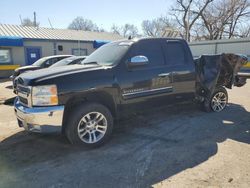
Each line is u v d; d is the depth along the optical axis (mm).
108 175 3410
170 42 5367
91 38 26422
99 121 4371
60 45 23344
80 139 4180
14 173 3502
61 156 4012
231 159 3816
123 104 4609
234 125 5465
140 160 3832
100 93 4352
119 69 4520
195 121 5758
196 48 25234
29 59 21656
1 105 8195
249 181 3201
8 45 19609
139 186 3137
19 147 4387
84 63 5098
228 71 6684
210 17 37406
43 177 3391
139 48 4863
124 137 4805
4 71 20234
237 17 37750
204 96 6363
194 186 3104
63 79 3986
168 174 3404
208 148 4238
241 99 8445
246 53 21297
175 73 5289
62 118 3982
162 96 5125
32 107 3963
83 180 3297
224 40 22734
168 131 5113
